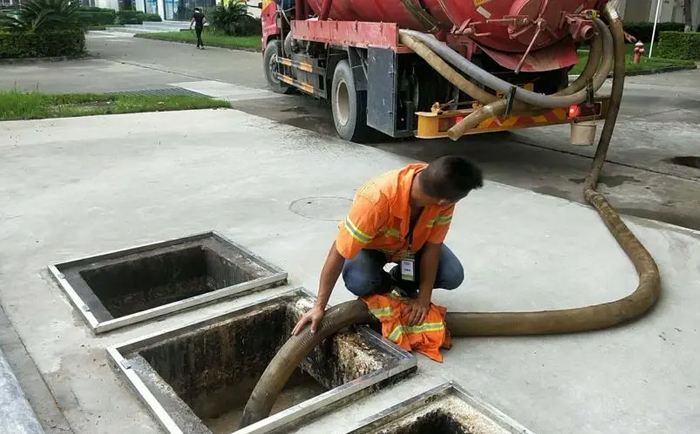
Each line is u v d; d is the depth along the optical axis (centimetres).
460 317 324
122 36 2997
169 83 1350
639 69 1611
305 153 720
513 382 290
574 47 623
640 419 265
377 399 271
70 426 253
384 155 720
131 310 412
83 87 1281
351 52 740
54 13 1966
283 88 1177
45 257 418
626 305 343
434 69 631
